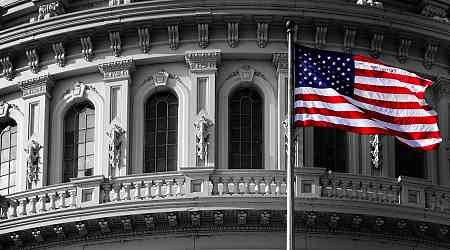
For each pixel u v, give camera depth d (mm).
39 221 63031
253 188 61719
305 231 61625
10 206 64562
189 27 65188
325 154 64750
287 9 64500
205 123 64312
